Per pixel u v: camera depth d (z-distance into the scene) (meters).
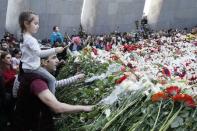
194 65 9.24
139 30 28.67
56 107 4.65
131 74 5.72
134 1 31.73
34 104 4.83
